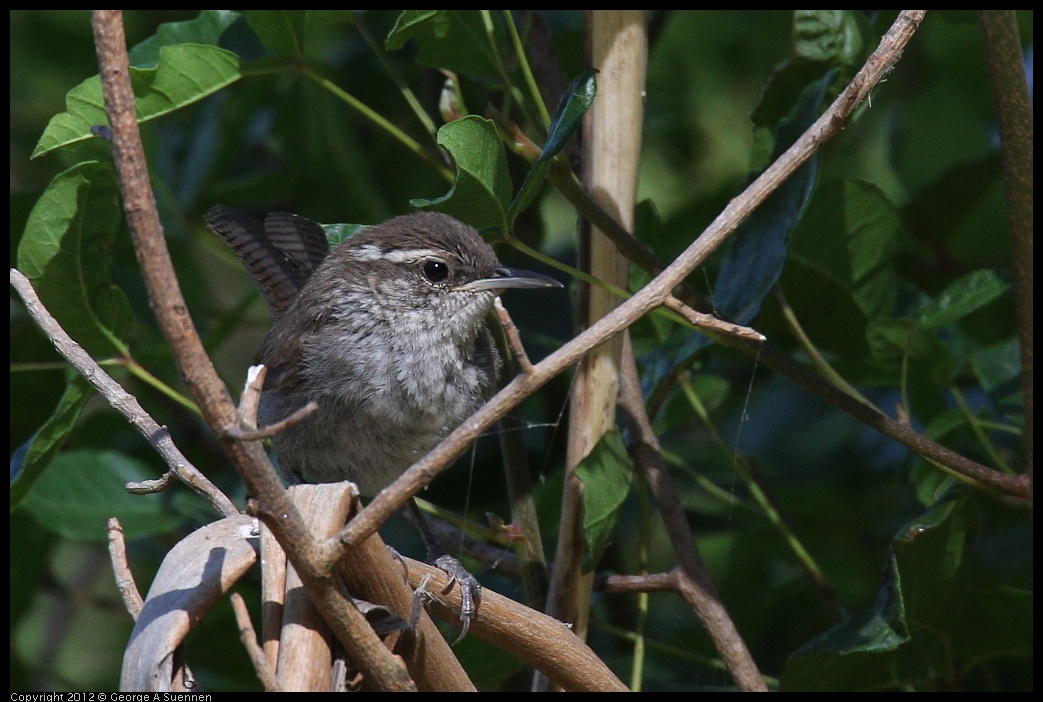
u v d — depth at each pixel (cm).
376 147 1110
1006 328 1006
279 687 387
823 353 895
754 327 871
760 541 1020
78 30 1243
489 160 631
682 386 896
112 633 1295
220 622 945
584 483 654
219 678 952
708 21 1262
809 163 696
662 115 1253
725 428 1137
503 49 867
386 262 816
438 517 853
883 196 805
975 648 757
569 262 1032
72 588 1292
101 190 685
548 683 714
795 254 827
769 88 792
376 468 809
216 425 375
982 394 1001
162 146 1101
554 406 992
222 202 1080
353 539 399
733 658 710
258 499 386
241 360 1276
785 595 987
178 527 955
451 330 816
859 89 497
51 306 715
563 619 692
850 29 785
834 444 1126
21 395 1007
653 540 1127
